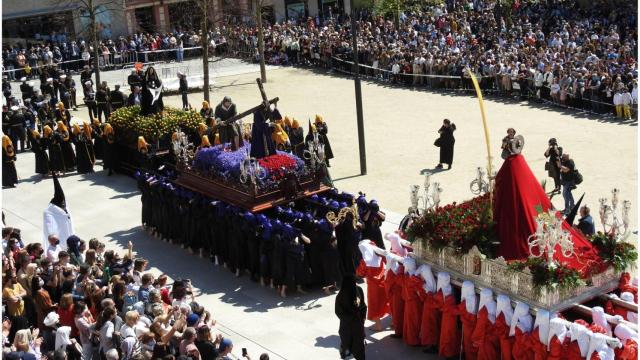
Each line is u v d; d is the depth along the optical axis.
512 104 36.59
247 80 45.78
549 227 14.26
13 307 15.78
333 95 40.97
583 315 14.47
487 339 14.91
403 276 16.50
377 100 39.38
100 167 30.70
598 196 24.38
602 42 42.28
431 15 53.19
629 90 33.09
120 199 26.94
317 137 22.94
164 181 23.31
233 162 21.39
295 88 43.06
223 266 21.27
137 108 29.30
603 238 15.27
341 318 15.73
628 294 14.67
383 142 32.16
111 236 23.81
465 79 39.25
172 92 43.28
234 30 51.91
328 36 48.81
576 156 28.48
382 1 51.72
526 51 40.31
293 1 63.69
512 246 15.51
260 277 20.08
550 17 50.47
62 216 20.36
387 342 16.91
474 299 15.24
